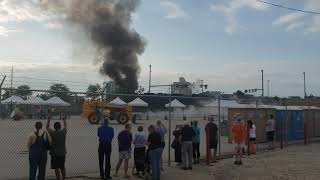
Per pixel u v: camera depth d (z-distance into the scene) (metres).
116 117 40.91
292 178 14.30
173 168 15.62
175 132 16.22
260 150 22.97
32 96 16.98
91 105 35.41
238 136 17.55
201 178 13.85
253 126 21.27
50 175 13.19
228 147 23.59
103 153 12.92
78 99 17.98
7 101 16.08
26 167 14.65
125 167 13.42
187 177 13.91
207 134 17.05
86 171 14.26
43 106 17.16
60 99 17.38
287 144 26.80
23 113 16.64
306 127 27.98
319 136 33.38
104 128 12.95
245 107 26.94
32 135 10.80
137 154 13.66
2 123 16.30
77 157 17.59
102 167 12.92
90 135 27.22
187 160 15.82
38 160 10.78
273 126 24.48
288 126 29.16
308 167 16.70
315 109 33.16
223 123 31.44
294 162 18.06
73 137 25.84
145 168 13.57
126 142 13.38
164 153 20.06
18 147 20.30
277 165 17.17
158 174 13.23
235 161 17.47
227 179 13.95
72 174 13.59
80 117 32.19
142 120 43.97
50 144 11.09
